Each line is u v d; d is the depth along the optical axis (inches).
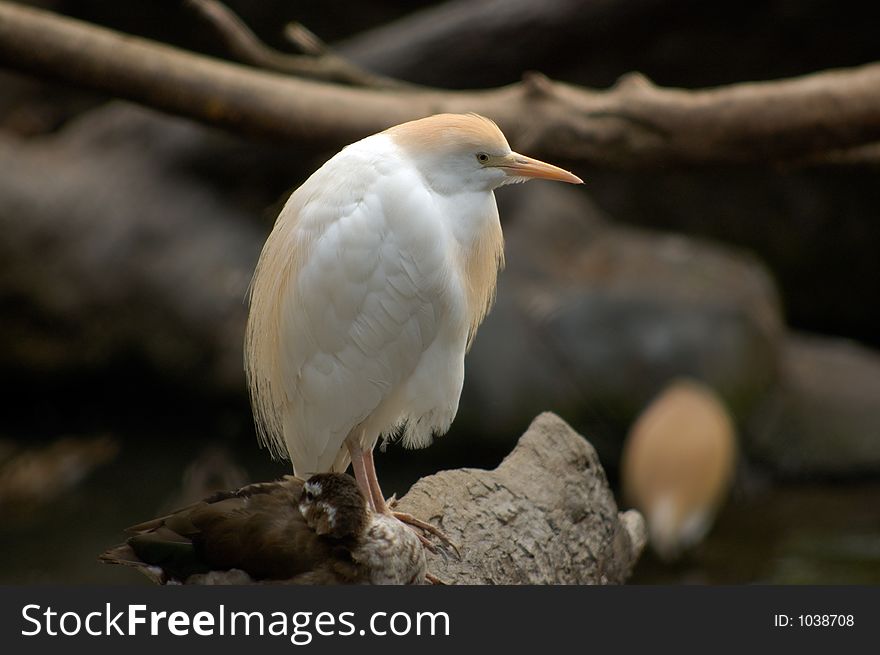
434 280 228.5
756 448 558.3
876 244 738.2
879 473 554.6
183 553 186.9
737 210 746.8
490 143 227.6
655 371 557.0
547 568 228.8
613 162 314.2
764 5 633.0
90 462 566.9
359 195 227.6
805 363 627.5
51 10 734.5
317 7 748.6
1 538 468.4
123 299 605.6
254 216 633.0
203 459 551.8
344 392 231.9
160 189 622.5
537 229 637.3
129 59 295.9
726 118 305.7
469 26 521.7
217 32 334.0
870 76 311.7
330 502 183.6
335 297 227.0
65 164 629.3
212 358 606.5
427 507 226.7
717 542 467.2
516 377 566.9
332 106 308.5
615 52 544.7
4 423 628.7
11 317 599.2
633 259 624.1
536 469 241.1
